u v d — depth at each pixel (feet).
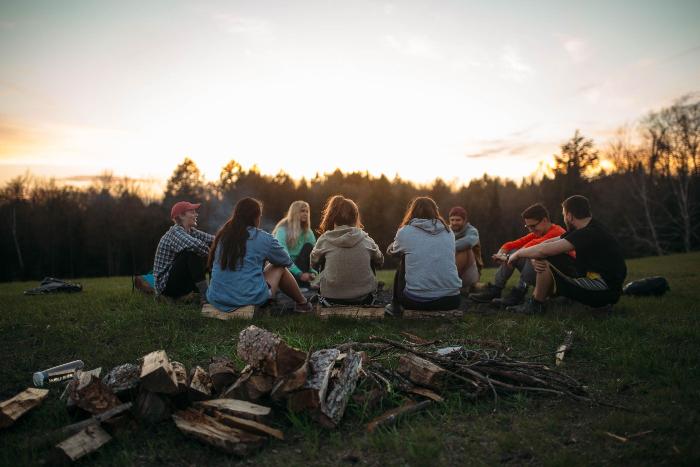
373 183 232.32
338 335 15.07
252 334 9.86
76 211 171.01
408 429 9.23
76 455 8.30
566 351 13.28
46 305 20.47
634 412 9.61
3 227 161.38
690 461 7.54
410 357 10.94
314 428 9.41
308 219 23.17
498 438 8.77
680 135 150.71
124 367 10.32
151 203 194.08
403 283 17.95
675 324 15.78
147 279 23.31
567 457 7.82
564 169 173.78
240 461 8.46
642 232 150.71
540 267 17.81
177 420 9.18
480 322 16.88
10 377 12.67
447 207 214.69
